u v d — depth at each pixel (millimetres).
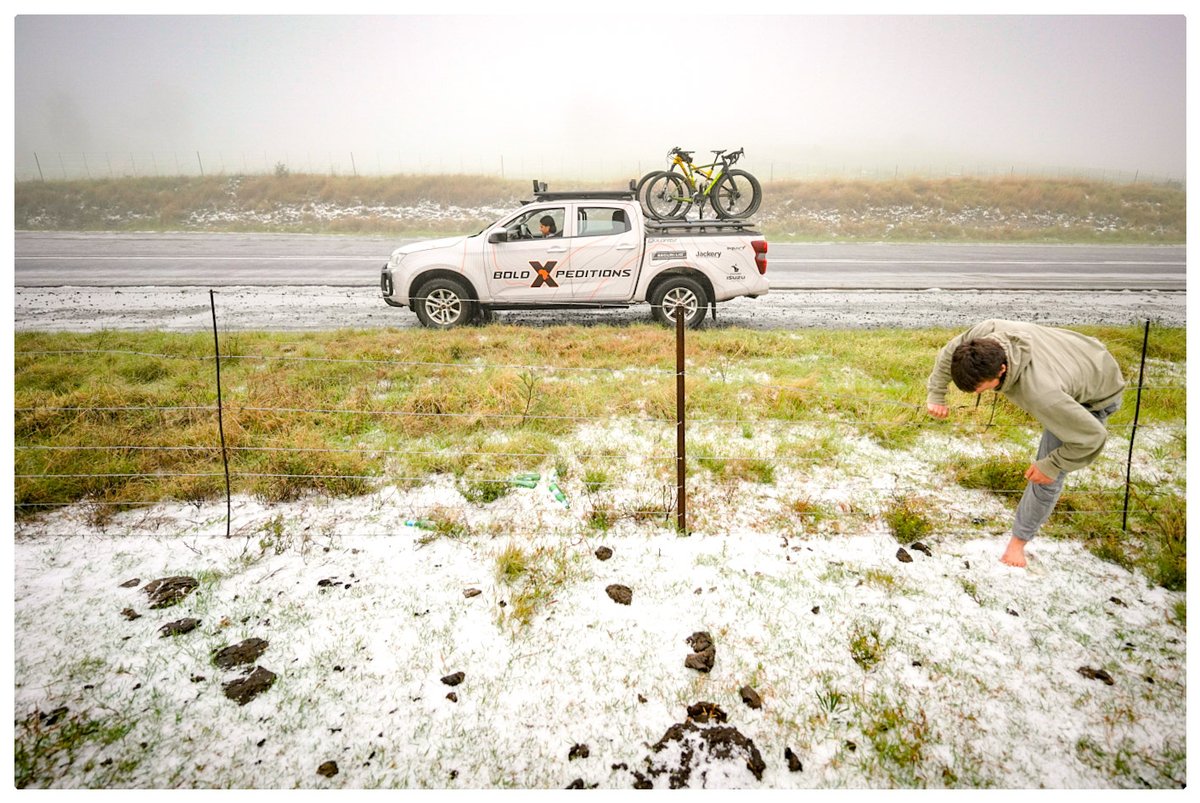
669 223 8688
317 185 25672
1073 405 2504
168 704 2393
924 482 4305
